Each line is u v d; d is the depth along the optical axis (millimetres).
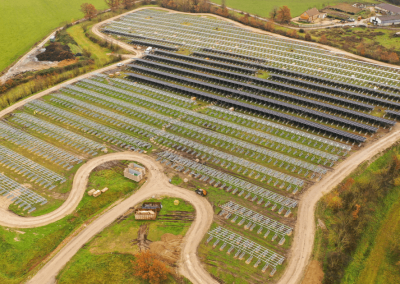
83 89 158375
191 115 136000
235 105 141625
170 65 185000
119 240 81438
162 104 143750
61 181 101188
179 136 122312
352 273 74062
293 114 134500
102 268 74938
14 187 99625
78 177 102938
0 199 95312
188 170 104688
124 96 152375
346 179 99000
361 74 169000
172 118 134250
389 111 127938
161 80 167750
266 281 70688
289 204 90562
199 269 73812
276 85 156500
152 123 131625
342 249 77625
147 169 105688
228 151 114312
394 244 81688
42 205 92688
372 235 84625
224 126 128125
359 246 80750
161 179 101375
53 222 87250
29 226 86062
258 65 178500
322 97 144375
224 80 158875
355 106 137750
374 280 73750
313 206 90062
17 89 165000
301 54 197625
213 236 81375
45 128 129375
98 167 106875
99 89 159500
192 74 171000
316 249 77750
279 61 187875
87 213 90188
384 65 178500
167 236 81812
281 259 75062
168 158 110750
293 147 114750
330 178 99938
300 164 105750
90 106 143125
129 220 87000
